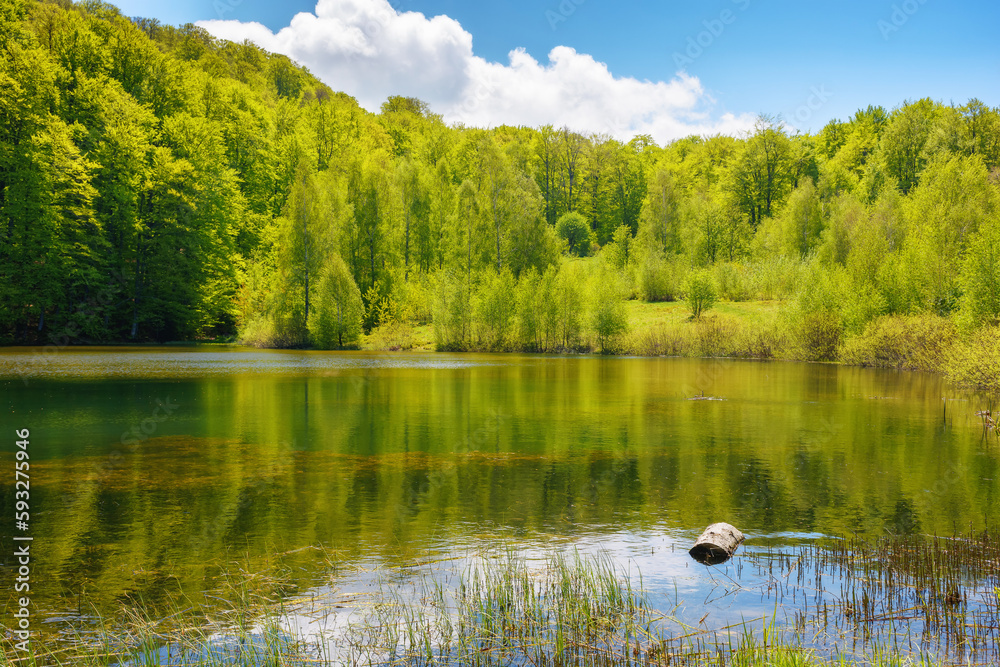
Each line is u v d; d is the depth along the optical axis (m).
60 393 24.33
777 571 7.45
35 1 63.00
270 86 117.44
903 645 5.64
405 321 59.69
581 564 7.65
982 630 5.91
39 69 48.75
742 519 9.55
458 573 7.43
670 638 5.81
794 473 12.43
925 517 9.62
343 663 5.38
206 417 19.20
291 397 24.02
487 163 70.94
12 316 47.28
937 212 47.41
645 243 79.62
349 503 10.41
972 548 8.13
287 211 59.16
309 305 57.59
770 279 62.03
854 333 41.16
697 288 55.94
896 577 7.20
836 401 23.00
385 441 15.70
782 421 18.67
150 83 63.97
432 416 19.59
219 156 66.25
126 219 53.16
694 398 23.98
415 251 73.69
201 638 5.84
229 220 65.06
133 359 40.53
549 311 53.31
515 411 20.72
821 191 83.62
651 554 8.06
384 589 6.95
